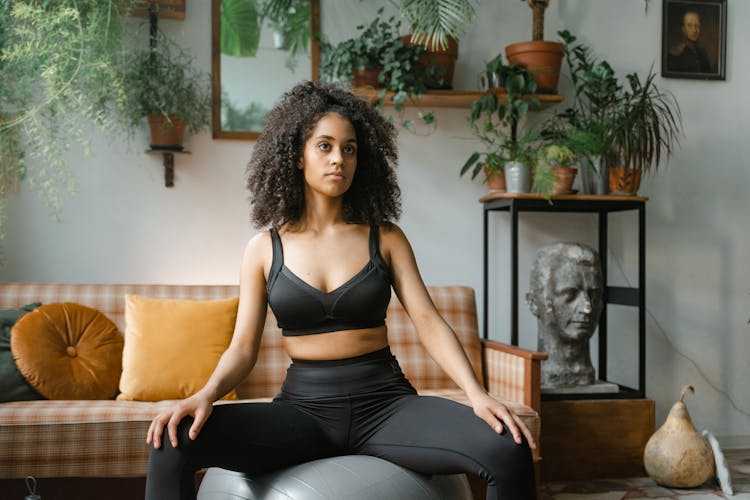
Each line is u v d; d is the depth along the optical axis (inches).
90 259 133.4
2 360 103.1
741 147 156.3
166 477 54.4
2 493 90.5
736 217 156.9
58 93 115.7
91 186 133.2
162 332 111.1
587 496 118.3
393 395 63.3
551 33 150.0
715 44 156.0
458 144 147.0
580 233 151.5
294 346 64.7
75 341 110.4
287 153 67.4
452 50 136.7
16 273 130.5
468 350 125.3
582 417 126.5
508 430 56.0
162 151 132.3
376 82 133.3
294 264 65.1
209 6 137.6
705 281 156.0
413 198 145.6
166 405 101.2
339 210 68.6
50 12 116.6
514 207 130.5
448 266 146.7
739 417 156.3
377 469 59.2
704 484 124.9
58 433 91.0
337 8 142.2
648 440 127.0
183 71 133.2
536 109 137.4
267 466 59.7
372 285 64.5
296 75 140.2
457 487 63.1
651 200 153.7
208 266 138.0
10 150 121.4
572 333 128.6
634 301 136.6
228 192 138.8
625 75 152.3
